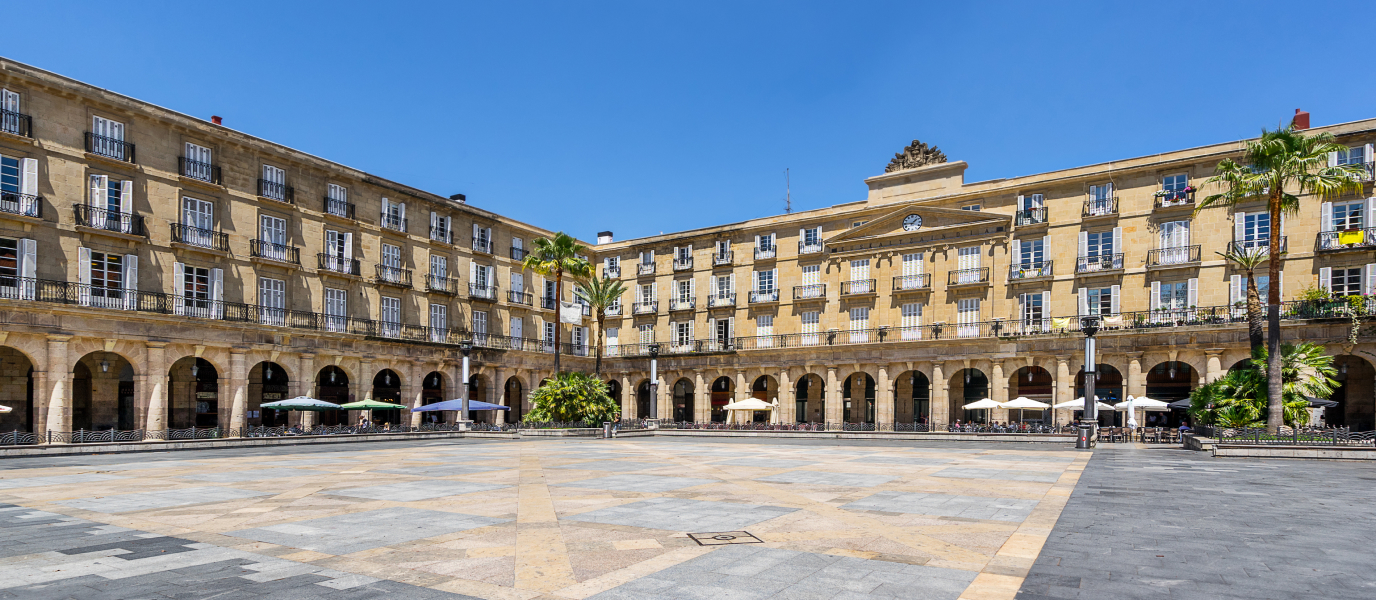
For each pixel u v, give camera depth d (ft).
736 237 207.21
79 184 123.03
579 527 40.42
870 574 29.99
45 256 118.52
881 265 184.24
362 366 163.12
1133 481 63.46
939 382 170.71
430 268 182.60
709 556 33.24
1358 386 139.44
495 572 30.42
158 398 128.67
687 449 113.60
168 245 133.49
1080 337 154.92
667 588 27.96
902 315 180.24
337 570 30.76
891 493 55.01
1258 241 142.82
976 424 164.14
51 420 115.96
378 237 170.91
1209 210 148.05
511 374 198.59
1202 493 55.01
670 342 214.07
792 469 75.51
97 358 139.74
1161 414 157.17
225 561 32.35
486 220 198.39
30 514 45.42
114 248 126.52
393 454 102.47
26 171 116.88
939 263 176.65
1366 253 133.69
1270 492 55.72
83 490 57.93
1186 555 33.32
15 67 115.44
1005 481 63.41
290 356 150.30
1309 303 133.90
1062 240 162.91
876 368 179.42
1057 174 163.84
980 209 174.29
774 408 181.06
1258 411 106.22
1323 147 102.01
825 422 184.44
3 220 114.32
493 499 51.78
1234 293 144.15
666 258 217.97
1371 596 26.68
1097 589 27.63
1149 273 152.66
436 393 192.24
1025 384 174.70
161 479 66.64
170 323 131.03
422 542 36.40
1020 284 166.30
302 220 155.94
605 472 72.28
